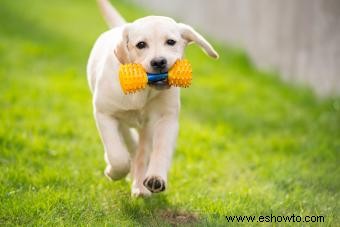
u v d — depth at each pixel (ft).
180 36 16.17
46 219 15.47
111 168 16.70
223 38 47.75
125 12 61.26
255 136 25.49
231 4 45.73
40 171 18.88
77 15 57.41
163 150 16.42
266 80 37.17
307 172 20.52
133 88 15.30
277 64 38.14
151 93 16.55
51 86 30.86
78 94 29.89
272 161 21.93
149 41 15.72
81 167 19.84
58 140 22.86
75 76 34.37
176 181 19.43
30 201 16.33
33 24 50.57
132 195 17.63
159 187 15.83
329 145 23.75
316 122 27.53
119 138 16.79
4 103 26.89
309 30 34.12
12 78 31.68
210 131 25.41
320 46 32.99
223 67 40.83
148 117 17.34
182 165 21.11
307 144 24.00
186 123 26.43
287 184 19.61
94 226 15.02
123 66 15.44
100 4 20.18
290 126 27.20
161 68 15.34
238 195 17.90
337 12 31.37
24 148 21.26
